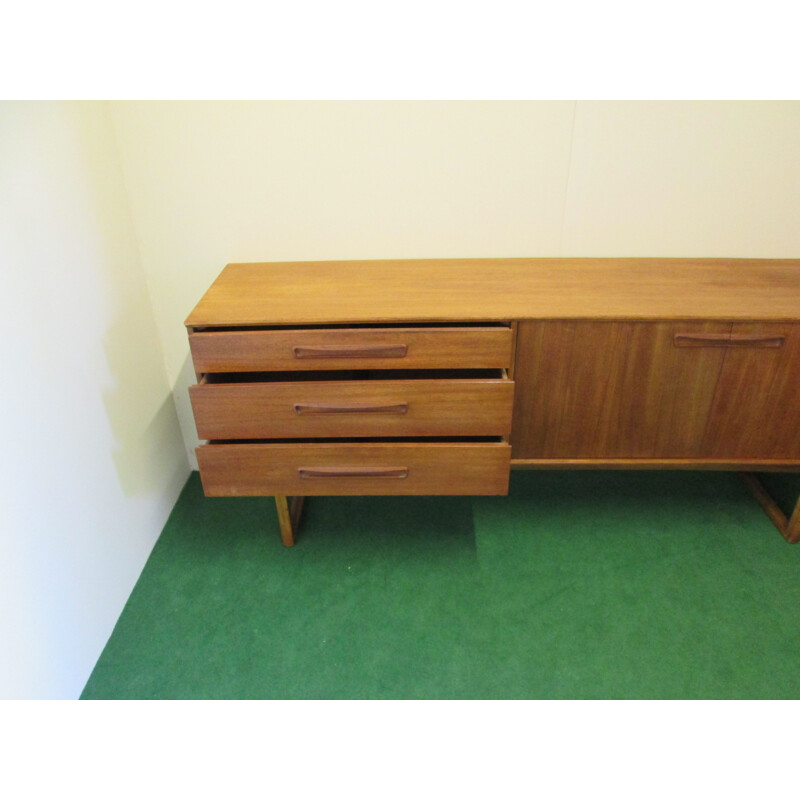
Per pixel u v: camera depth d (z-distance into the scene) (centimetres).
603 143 166
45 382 129
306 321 140
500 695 137
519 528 184
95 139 152
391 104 161
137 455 172
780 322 141
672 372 150
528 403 155
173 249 177
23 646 119
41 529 126
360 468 153
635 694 137
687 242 179
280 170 168
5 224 117
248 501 197
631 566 170
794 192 171
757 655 144
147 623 155
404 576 168
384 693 138
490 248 180
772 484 198
